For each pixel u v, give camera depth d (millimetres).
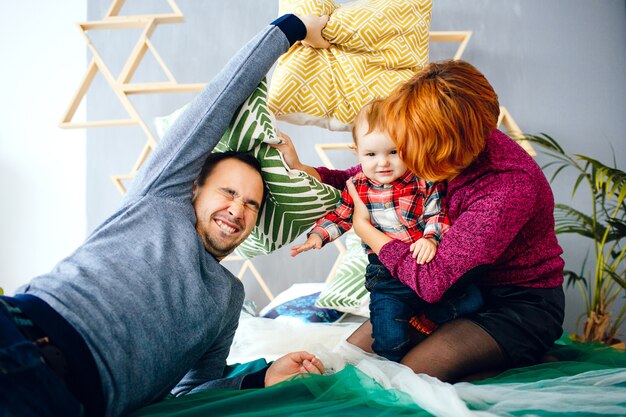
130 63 2705
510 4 3010
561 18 3000
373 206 1466
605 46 2986
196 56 3066
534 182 1241
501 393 1004
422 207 1427
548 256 1321
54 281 970
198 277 1130
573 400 942
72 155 3113
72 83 3137
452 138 1166
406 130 1188
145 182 1234
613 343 2416
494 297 1335
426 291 1230
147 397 1021
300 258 2971
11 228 3109
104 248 1071
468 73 1248
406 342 1345
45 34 3160
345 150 2984
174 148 1255
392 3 1693
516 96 2979
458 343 1217
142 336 984
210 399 1038
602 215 2863
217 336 1228
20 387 760
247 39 3061
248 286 2988
